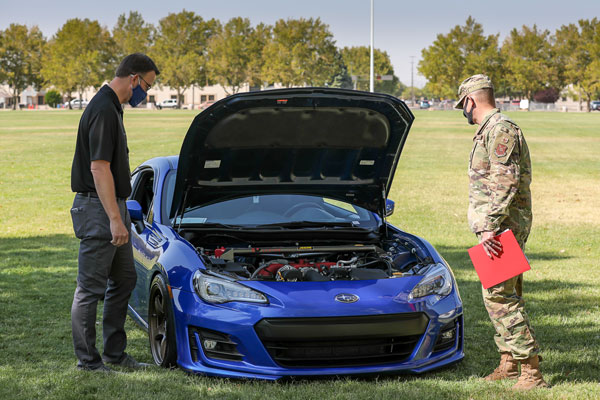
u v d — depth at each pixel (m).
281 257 4.86
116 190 4.19
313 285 4.24
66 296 6.52
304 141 4.90
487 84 3.99
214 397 3.74
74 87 107.19
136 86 4.14
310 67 102.88
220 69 106.31
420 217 12.09
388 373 4.10
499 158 3.84
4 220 11.37
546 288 7.09
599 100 117.50
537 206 13.88
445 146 29.59
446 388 3.90
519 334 3.98
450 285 4.47
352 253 5.09
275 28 105.19
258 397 3.72
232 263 4.61
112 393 3.79
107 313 4.45
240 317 4.02
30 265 7.97
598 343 5.15
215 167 4.89
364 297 4.14
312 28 104.19
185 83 109.19
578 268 8.17
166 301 4.36
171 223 5.07
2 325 5.51
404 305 4.15
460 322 4.46
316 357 4.04
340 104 4.65
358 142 4.99
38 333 5.29
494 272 3.94
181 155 4.69
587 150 28.53
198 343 4.15
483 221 3.92
